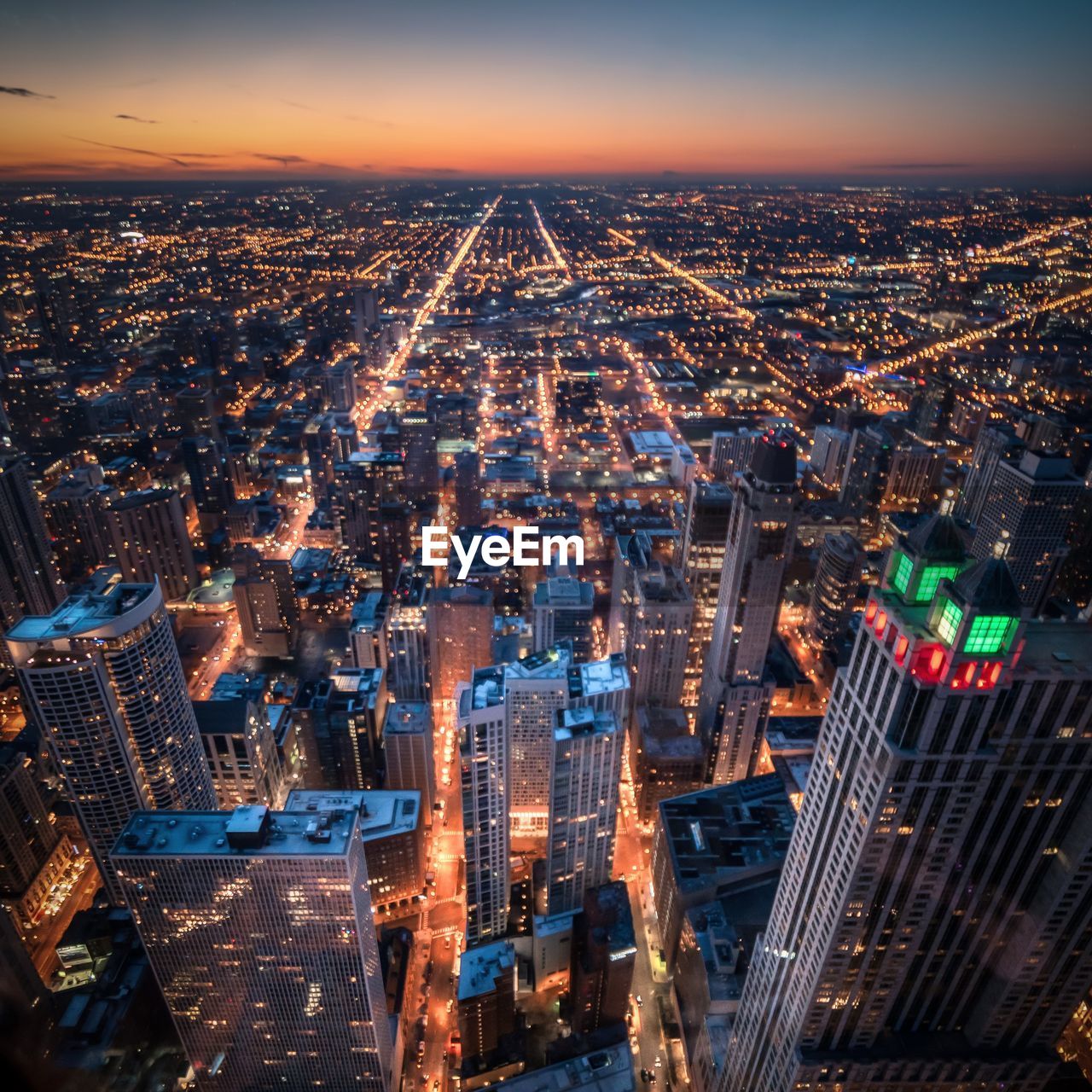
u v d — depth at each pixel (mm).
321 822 194375
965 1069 169875
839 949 154625
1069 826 141500
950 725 128250
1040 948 153875
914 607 133000
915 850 141750
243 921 197000
